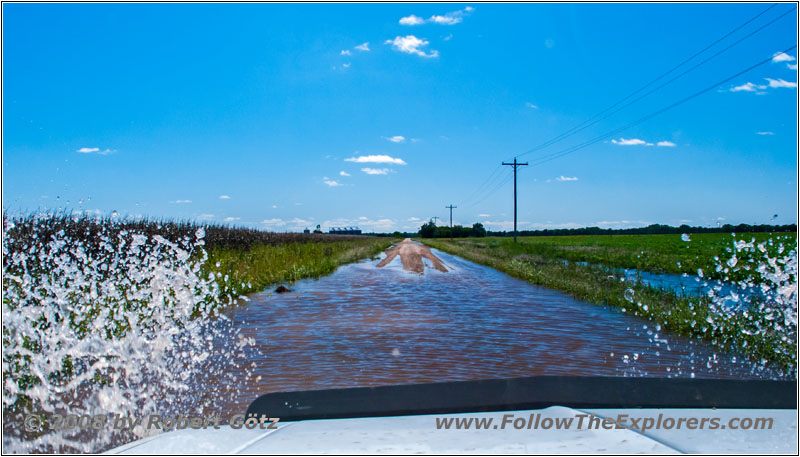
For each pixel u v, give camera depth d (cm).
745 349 728
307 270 1861
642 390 421
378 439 284
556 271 1822
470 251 3959
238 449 280
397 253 3656
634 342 790
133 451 289
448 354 695
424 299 1248
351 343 755
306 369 609
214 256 1642
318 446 271
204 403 484
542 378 477
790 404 373
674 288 1509
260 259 1944
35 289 788
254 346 729
